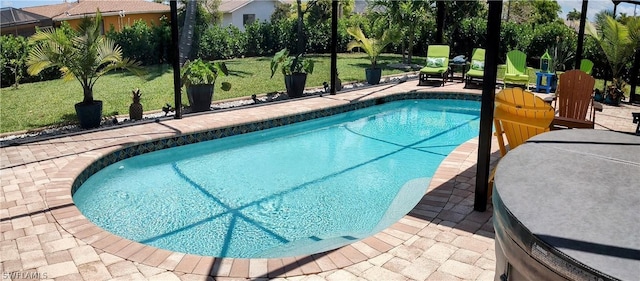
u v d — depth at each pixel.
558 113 7.20
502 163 1.69
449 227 3.84
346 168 6.80
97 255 3.46
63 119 8.44
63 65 7.30
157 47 16.06
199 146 7.50
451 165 5.55
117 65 7.71
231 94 11.00
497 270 1.41
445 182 4.94
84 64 7.23
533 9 28.33
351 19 21.38
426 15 17.17
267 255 4.27
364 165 6.96
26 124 8.04
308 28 20.36
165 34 16.11
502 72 15.12
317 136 8.69
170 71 14.75
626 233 1.13
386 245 3.54
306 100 10.08
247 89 11.74
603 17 10.23
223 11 26.16
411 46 16.70
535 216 1.23
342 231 4.75
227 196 5.66
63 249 3.55
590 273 0.99
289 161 7.12
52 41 7.24
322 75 14.16
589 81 6.36
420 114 10.54
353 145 8.05
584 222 1.19
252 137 8.20
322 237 4.61
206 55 18.03
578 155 1.78
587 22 11.15
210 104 8.99
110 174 6.34
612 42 10.09
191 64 8.80
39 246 3.59
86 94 7.52
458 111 10.81
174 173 6.51
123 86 12.09
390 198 5.66
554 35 15.40
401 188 6.02
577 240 1.10
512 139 4.62
